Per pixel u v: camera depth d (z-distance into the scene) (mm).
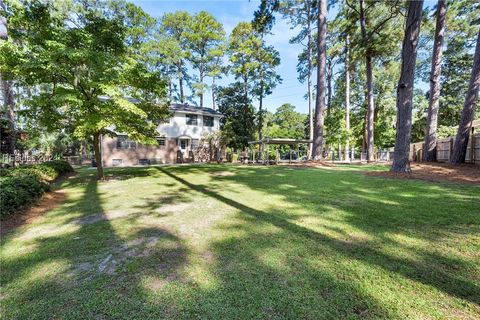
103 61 7461
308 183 7234
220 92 29750
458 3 14586
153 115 11203
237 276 2244
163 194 6285
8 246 3092
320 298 1894
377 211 4117
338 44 21641
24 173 6934
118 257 2721
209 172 11453
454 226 3316
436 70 12266
